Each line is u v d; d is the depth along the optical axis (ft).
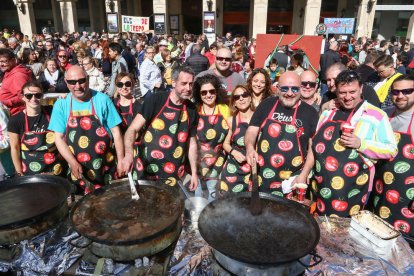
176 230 4.82
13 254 4.65
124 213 4.90
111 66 21.18
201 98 8.70
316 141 6.82
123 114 10.58
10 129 7.86
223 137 8.85
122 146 7.81
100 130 7.62
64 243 4.86
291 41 19.98
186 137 7.96
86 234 4.29
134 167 8.54
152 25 72.64
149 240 4.20
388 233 4.99
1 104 9.14
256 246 4.30
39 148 7.84
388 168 6.98
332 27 44.39
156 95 7.66
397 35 71.97
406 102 6.64
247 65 23.82
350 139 6.09
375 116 6.32
